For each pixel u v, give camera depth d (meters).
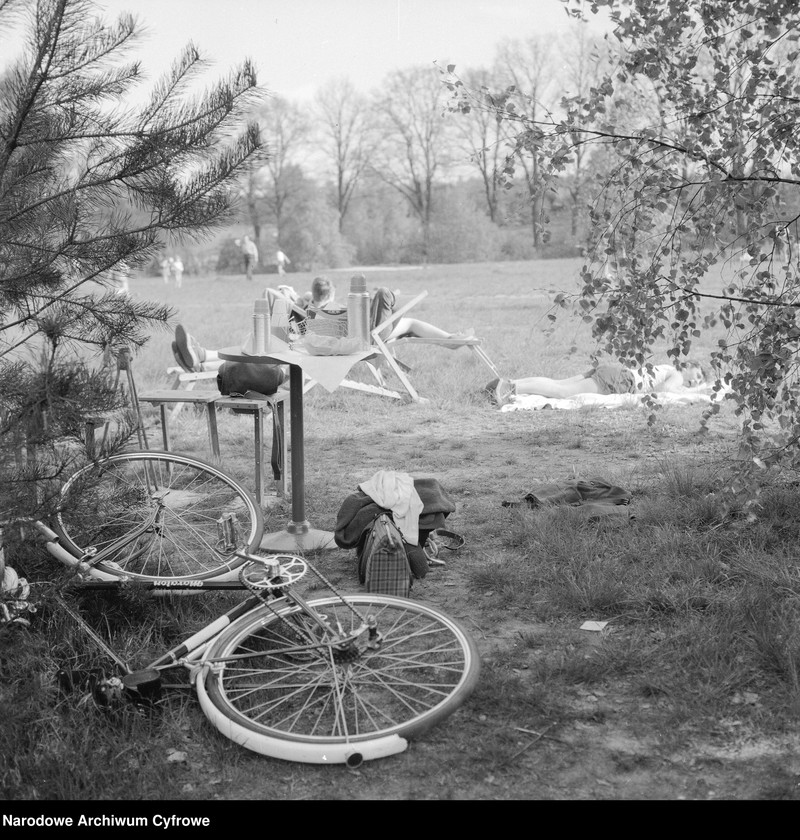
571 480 6.69
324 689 3.84
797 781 3.17
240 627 3.96
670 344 12.91
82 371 3.66
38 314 3.79
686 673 3.81
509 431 8.92
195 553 5.19
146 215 3.85
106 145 3.76
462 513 6.21
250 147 3.85
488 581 4.94
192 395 6.57
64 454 3.88
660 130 5.23
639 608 4.51
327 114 86.69
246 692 3.74
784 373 5.29
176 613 4.46
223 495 6.55
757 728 3.47
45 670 3.79
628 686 3.82
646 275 5.38
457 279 41.53
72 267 3.79
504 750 3.37
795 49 5.09
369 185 90.00
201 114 3.75
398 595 4.74
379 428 9.22
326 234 80.12
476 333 16.73
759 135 5.09
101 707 3.58
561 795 3.16
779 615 4.23
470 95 5.17
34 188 3.75
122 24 3.57
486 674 3.91
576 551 5.18
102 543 4.72
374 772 3.32
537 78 39.69
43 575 4.31
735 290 5.59
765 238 5.22
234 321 21.72
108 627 4.13
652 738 3.46
